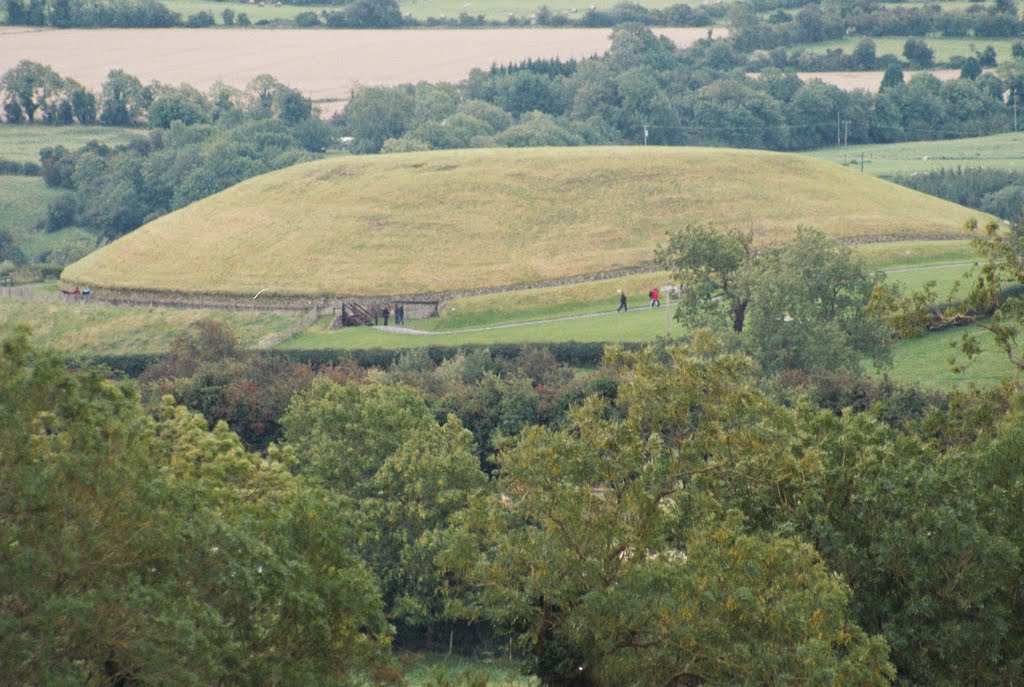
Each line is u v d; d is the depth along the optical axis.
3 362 141.12
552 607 178.25
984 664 178.50
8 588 131.12
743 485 195.50
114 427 144.38
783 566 162.25
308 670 152.25
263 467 190.12
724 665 161.50
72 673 132.25
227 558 147.62
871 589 184.88
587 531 173.12
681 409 175.75
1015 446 191.12
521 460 177.12
